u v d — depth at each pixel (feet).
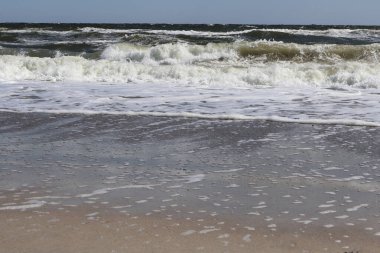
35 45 66.28
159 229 10.52
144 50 53.42
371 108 25.11
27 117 23.52
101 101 27.58
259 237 10.16
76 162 16.08
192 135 20.03
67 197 12.63
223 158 16.62
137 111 24.82
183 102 27.22
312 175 14.62
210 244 9.76
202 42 65.62
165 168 15.44
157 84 34.14
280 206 12.04
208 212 11.62
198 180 14.20
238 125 21.79
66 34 83.82
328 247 9.68
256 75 35.04
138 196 12.75
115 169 15.31
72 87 32.78
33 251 9.31
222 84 34.09
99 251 9.35
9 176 14.47
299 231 10.50
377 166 15.52
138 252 9.33
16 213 11.41
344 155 16.88
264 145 18.35
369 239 10.06
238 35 76.59
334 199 12.53
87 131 20.79
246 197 12.71
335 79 34.60
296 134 20.04
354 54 48.88
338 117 23.00
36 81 35.58
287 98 28.45
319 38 74.69
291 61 47.47
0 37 79.92
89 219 11.06
